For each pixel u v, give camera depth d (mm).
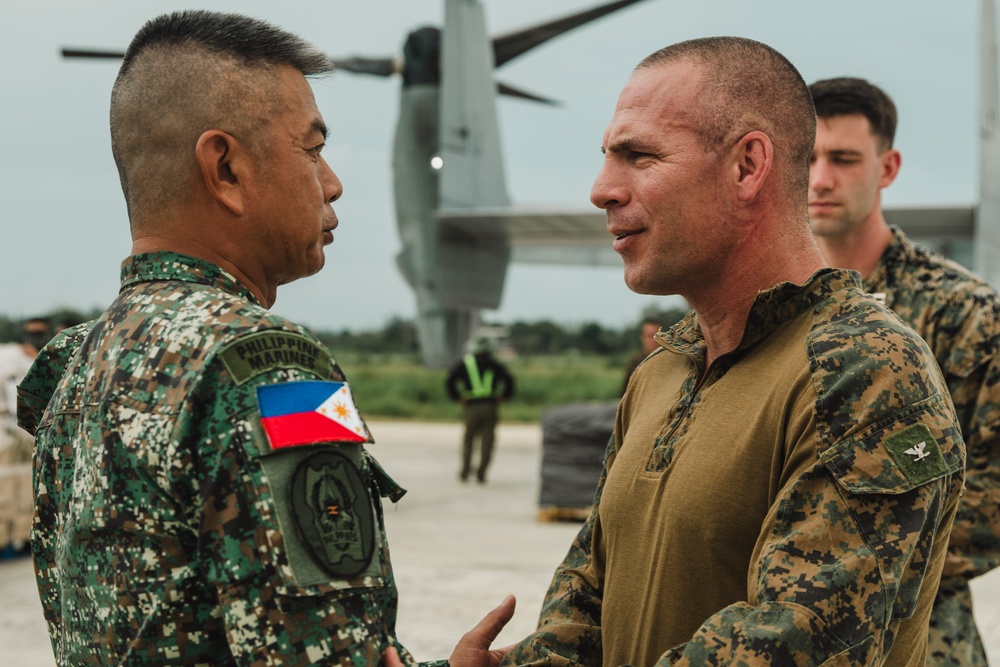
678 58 1395
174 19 1255
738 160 1363
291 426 1062
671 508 1335
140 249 1243
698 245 1373
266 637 1033
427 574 6500
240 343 1088
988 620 5320
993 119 21953
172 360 1115
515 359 47188
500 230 31297
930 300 2100
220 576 1045
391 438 18938
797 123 1393
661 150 1368
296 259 1278
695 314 1549
